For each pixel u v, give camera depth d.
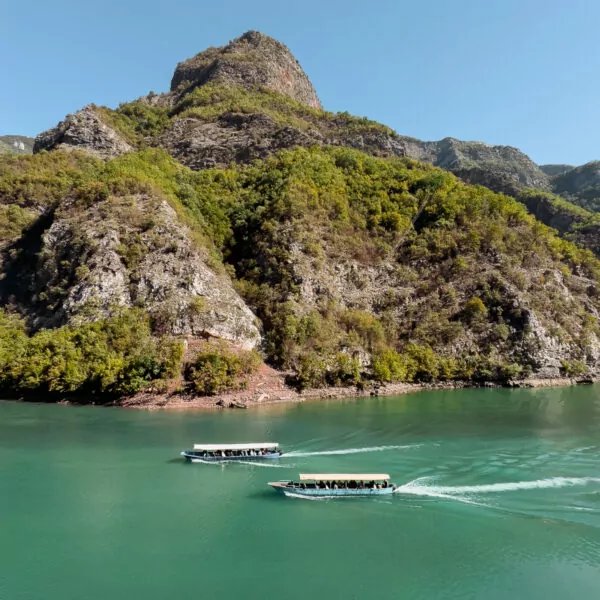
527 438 47.91
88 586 23.52
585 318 101.75
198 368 68.25
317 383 74.38
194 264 84.12
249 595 22.81
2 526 29.31
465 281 97.88
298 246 92.62
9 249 101.88
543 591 23.09
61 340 70.94
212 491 34.72
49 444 45.66
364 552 26.58
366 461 40.94
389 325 89.94
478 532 28.81
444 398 72.44
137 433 49.66
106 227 87.25
